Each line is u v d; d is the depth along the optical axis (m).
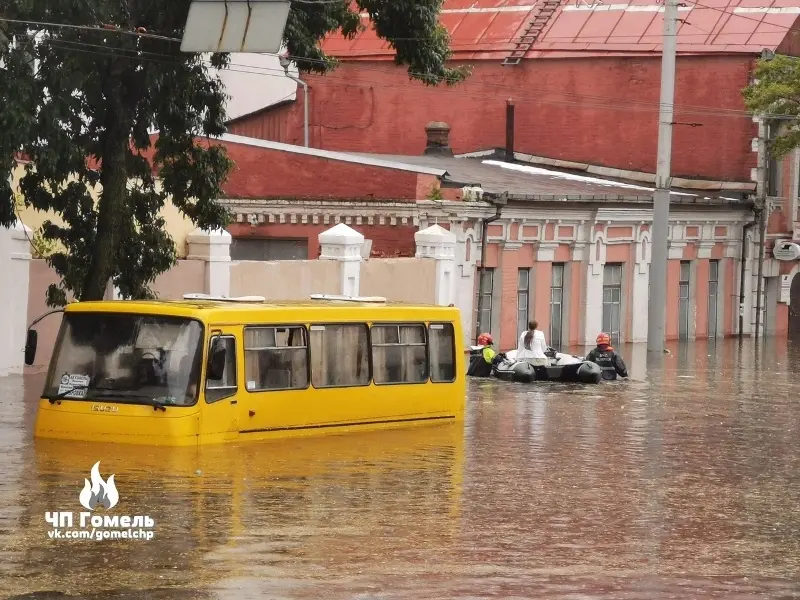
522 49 134.25
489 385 81.50
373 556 34.38
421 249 98.06
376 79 137.88
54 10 56.81
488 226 104.62
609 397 77.19
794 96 113.56
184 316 50.47
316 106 139.88
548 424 63.88
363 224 103.06
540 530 38.81
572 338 114.94
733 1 131.00
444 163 117.81
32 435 51.91
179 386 49.97
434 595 30.62
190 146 63.56
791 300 140.75
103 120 60.91
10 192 60.22
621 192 119.62
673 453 56.12
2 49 54.12
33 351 53.06
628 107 129.88
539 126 133.50
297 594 30.30
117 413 49.97
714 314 130.50
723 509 43.47
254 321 52.47
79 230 62.59
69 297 75.88
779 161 132.50
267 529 37.19
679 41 129.50
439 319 60.75
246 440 52.12
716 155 129.00
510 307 107.81
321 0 62.06
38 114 58.06
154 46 59.16
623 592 31.61
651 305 106.69
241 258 106.31
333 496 42.75
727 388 84.69
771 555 36.50
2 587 30.27
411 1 63.16
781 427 66.19
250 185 105.94
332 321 55.66
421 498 43.16
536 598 30.70
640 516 41.62
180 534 36.16
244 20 48.62
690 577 33.47
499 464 51.16
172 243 65.00
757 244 132.62
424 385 59.75
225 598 29.73
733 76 127.31
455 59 136.50
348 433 56.34
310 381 54.59
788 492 47.28
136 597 29.58
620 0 135.38
